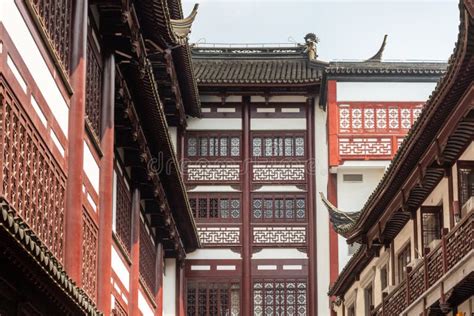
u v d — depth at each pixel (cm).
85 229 2739
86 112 2772
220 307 5369
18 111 2000
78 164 2477
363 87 5241
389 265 3931
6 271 1827
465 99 2684
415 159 3219
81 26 2550
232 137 5575
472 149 2905
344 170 5247
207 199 5509
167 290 5044
